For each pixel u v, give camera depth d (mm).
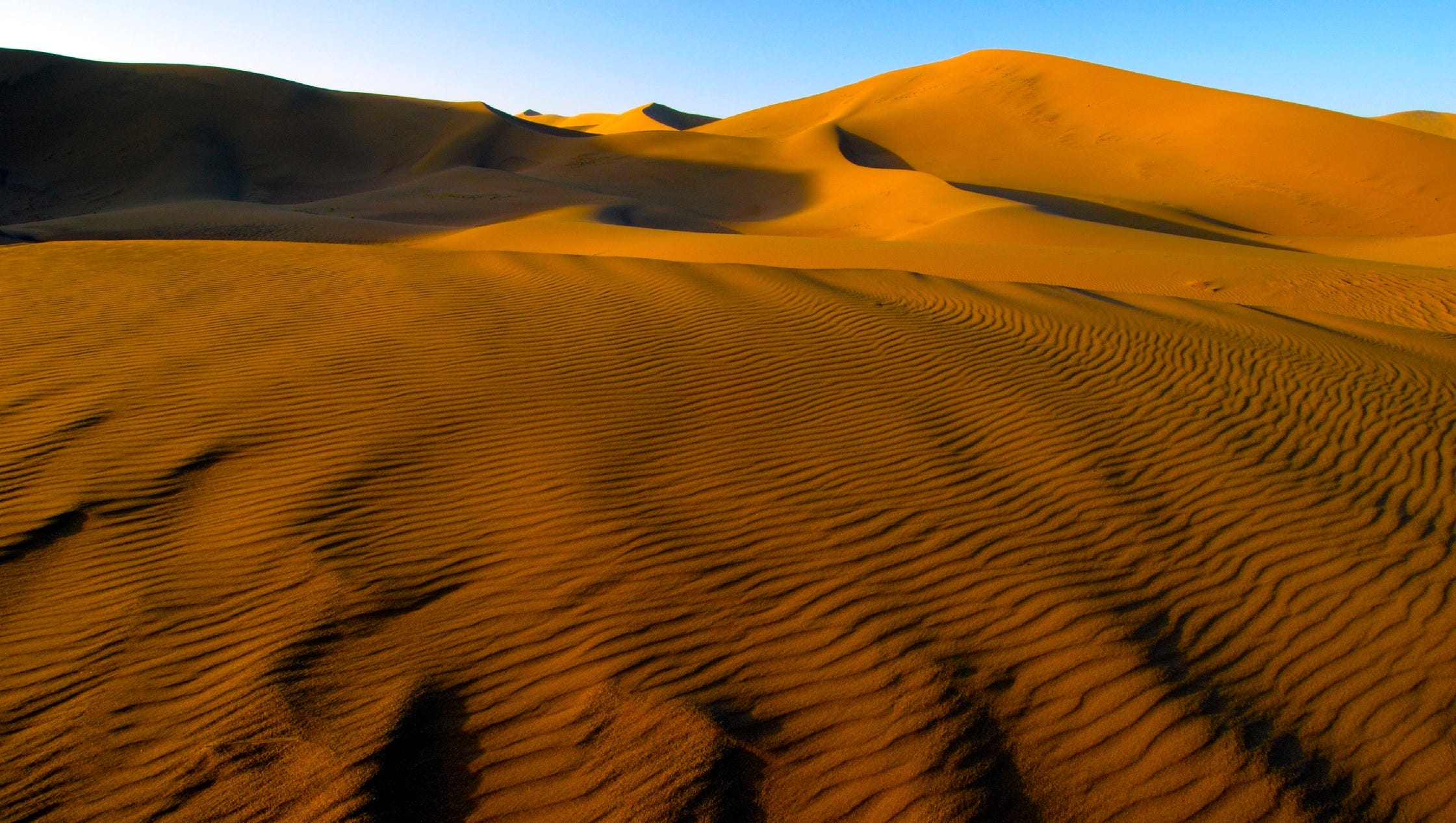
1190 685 3707
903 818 2996
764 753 3266
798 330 8859
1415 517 5363
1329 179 52188
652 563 4574
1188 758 3295
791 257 20078
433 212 44000
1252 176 54906
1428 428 7023
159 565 4500
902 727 3422
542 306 9648
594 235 27891
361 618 4062
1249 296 16938
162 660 3736
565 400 6820
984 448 6203
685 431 6336
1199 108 66188
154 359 7652
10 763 3143
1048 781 3180
